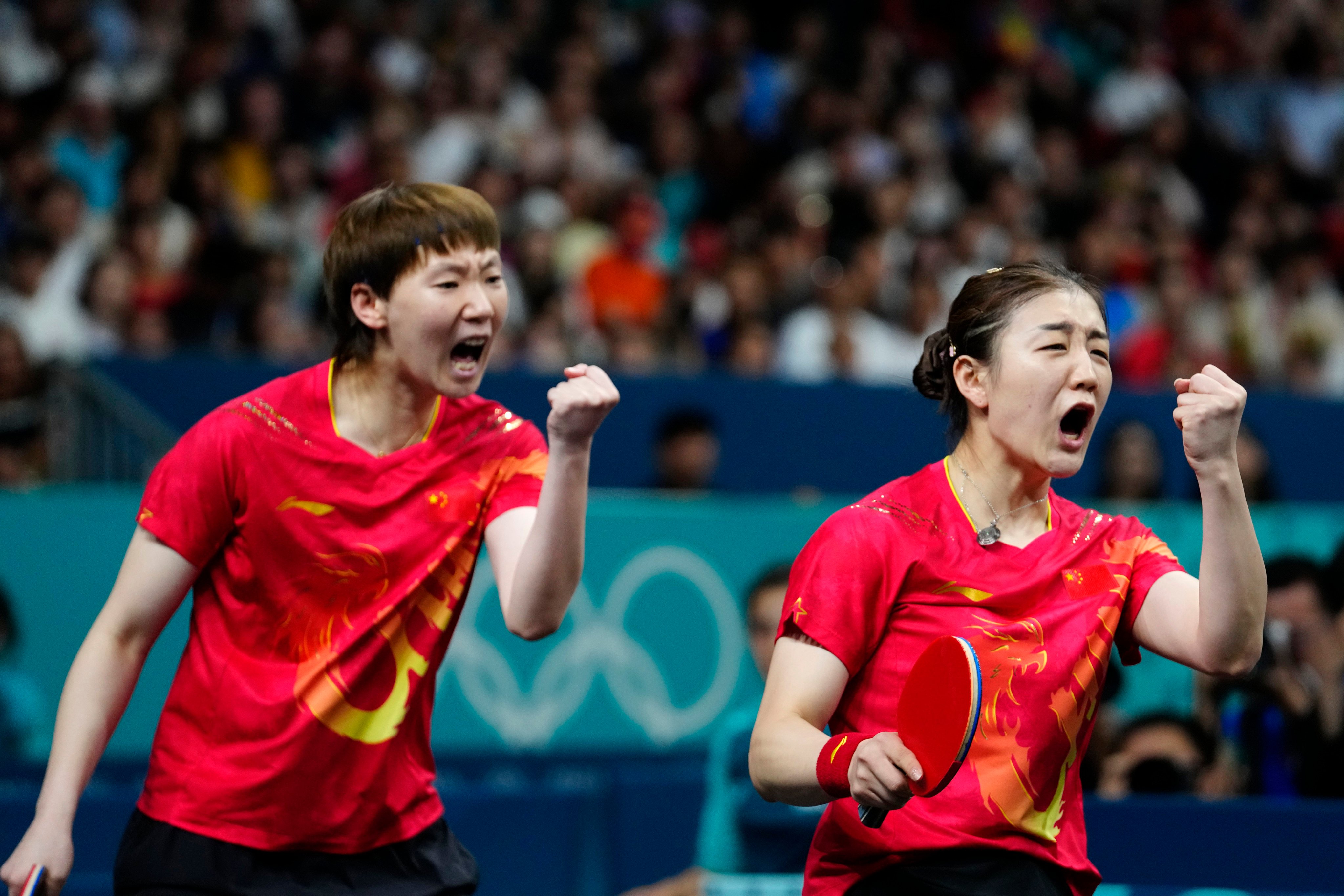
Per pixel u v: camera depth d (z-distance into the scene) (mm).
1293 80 31844
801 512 13188
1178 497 16719
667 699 12703
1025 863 5555
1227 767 10000
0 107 19844
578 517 5715
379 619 6113
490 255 6234
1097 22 31656
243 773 5996
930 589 5648
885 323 21094
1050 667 5574
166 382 15078
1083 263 23219
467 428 6379
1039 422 5621
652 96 25188
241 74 22219
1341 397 17906
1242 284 23734
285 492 6102
